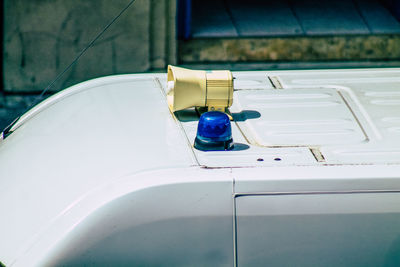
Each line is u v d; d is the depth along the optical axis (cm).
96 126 398
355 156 363
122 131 389
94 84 453
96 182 350
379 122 396
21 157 389
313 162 357
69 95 446
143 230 337
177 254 339
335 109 411
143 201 338
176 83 393
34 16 1105
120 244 336
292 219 343
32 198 355
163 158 360
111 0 1112
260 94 432
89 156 370
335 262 345
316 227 344
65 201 346
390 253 346
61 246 333
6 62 1120
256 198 343
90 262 335
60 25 1112
